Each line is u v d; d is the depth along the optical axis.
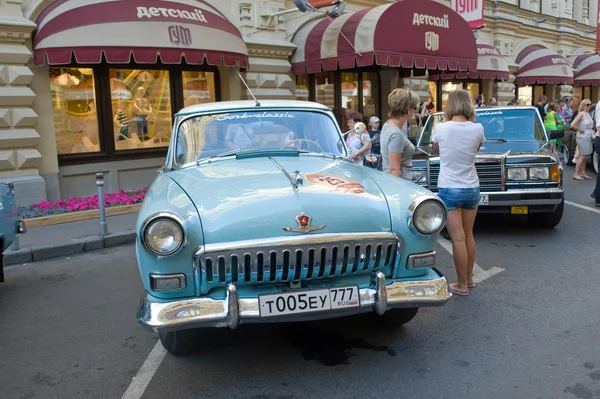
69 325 4.20
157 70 10.37
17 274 5.75
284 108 4.51
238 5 10.95
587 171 12.80
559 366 3.25
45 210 8.00
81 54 8.02
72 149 9.42
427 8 11.09
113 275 5.60
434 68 11.52
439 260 5.66
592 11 24.75
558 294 4.51
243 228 2.88
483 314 4.11
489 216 7.93
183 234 2.80
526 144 6.85
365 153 6.97
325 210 3.00
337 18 11.59
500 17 18.44
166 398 3.02
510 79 19.14
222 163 3.91
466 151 4.26
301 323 4.00
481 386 3.04
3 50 8.05
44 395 3.11
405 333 3.79
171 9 8.77
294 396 2.99
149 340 3.86
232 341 3.72
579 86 24.38
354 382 3.12
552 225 6.94
